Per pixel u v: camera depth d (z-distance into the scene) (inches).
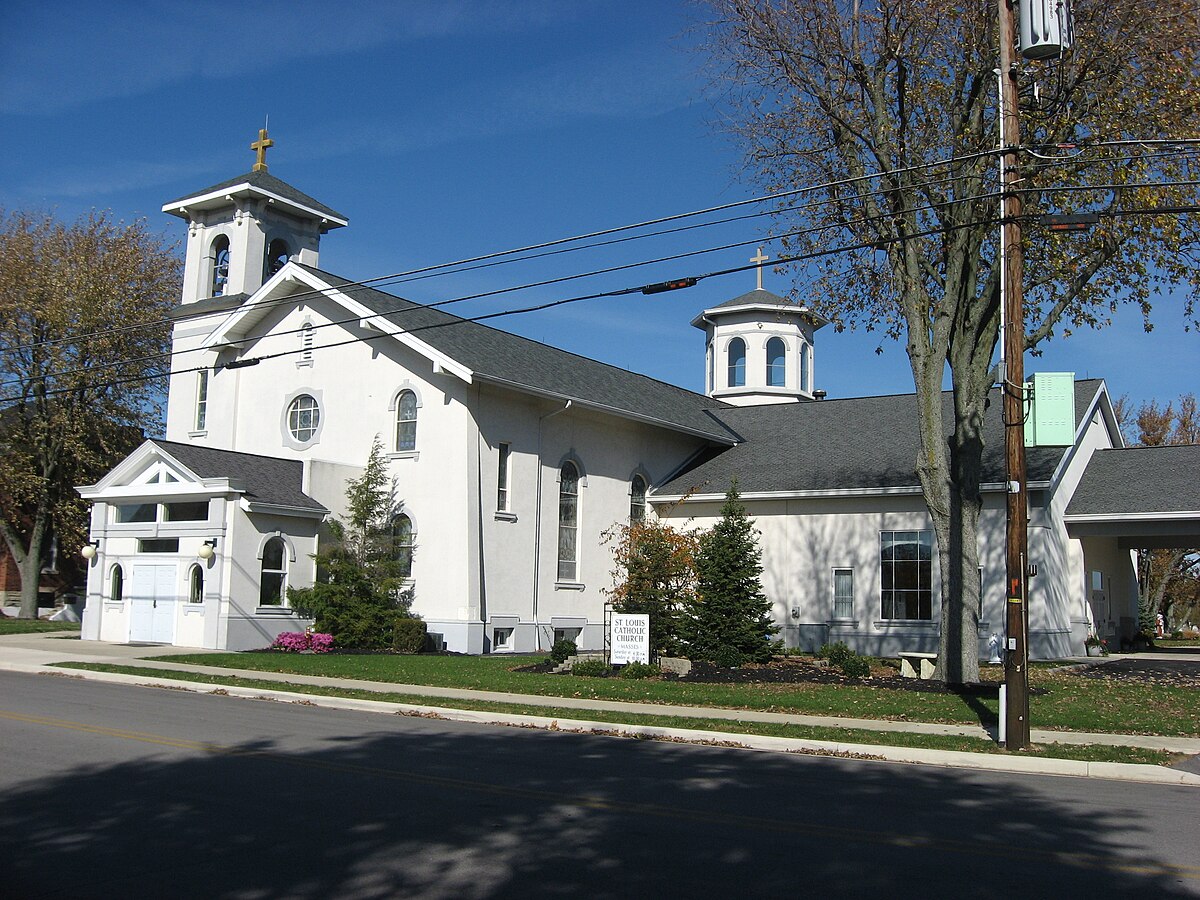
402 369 1163.9
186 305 1455.5
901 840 340.2
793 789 435.2
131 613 1139.3
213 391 1326.3
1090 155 757.9
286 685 792.3
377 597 1096.8
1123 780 498.6
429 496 1125.7
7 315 1539.1
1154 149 743.7
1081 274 794.8
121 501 1163.3
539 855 310.0
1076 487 1233.4
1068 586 1196.5
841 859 312.8
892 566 1201.4
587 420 1278.3
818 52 824.9
